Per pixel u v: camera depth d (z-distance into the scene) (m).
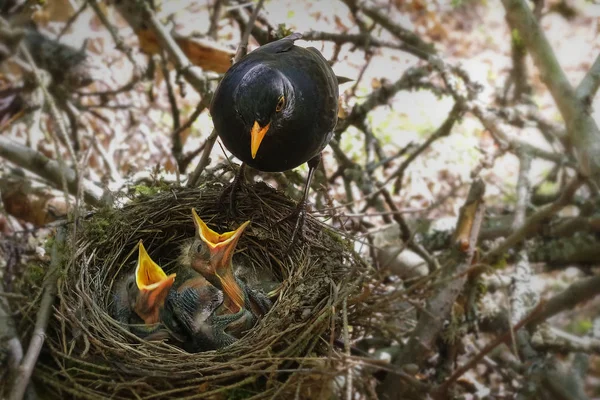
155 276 0.65
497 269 0.79
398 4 1.12
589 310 0.86
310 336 0.60
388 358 0.71
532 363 0.71
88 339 0.60
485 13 1.15
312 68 0.66
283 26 0.80
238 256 0.70
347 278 0.62
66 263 0.64
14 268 0.69
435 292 0.71
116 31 0.90
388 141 1.03
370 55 0.87
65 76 0.88
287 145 0.65
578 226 0.78
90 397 0.58
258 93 0.63
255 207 0.70
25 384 0.56
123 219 0.68
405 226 0.78
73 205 0.73
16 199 0.80
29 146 0.87
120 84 1.04
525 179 0.81
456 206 1.00
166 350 0.61
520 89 0.91
